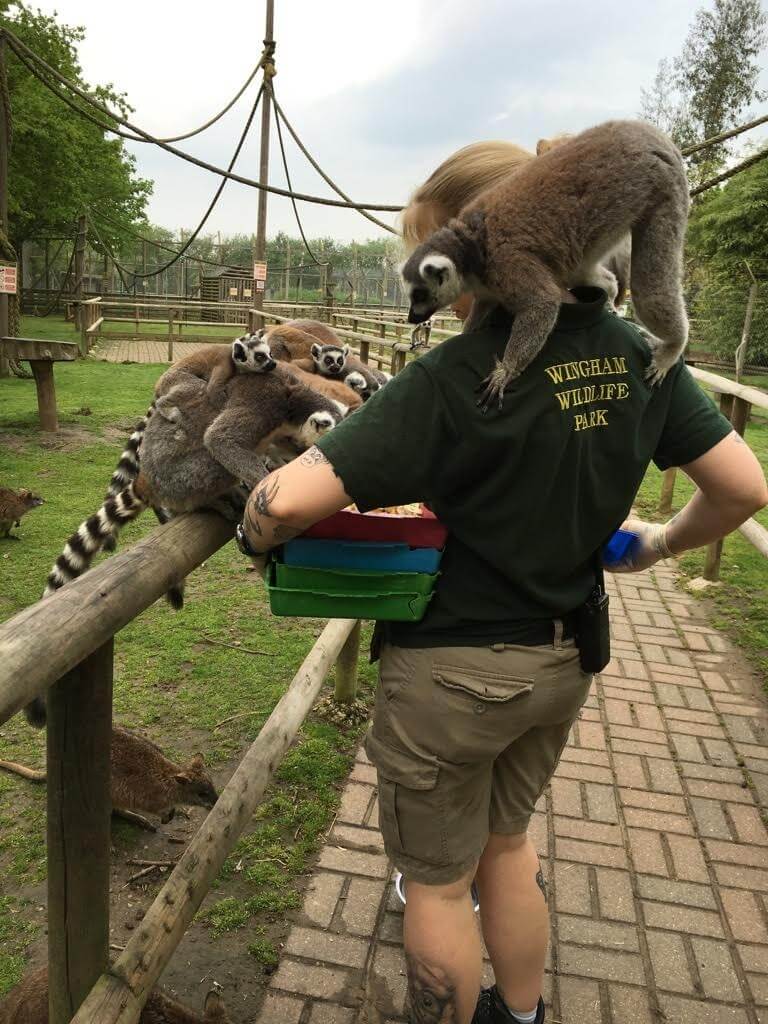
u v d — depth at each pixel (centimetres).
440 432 160
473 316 249
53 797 168
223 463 257
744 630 548
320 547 175
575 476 166
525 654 174
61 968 184
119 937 278
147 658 470
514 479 163
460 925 187
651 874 310
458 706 173
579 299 218
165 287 5084
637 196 258
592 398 167
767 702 449
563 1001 253
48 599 143
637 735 407
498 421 159
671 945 277
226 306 2172
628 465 172
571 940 277
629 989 259
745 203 2103
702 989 260
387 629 187
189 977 257
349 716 411
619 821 340
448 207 244
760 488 187
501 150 235
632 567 230
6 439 965
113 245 3838
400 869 190
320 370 354
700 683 468
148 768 332
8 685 115
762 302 1919
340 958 267
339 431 160
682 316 280
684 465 189
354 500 159
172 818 343
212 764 373
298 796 349
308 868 308
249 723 405
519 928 204
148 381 1518
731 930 285
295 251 5291
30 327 2681
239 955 267
